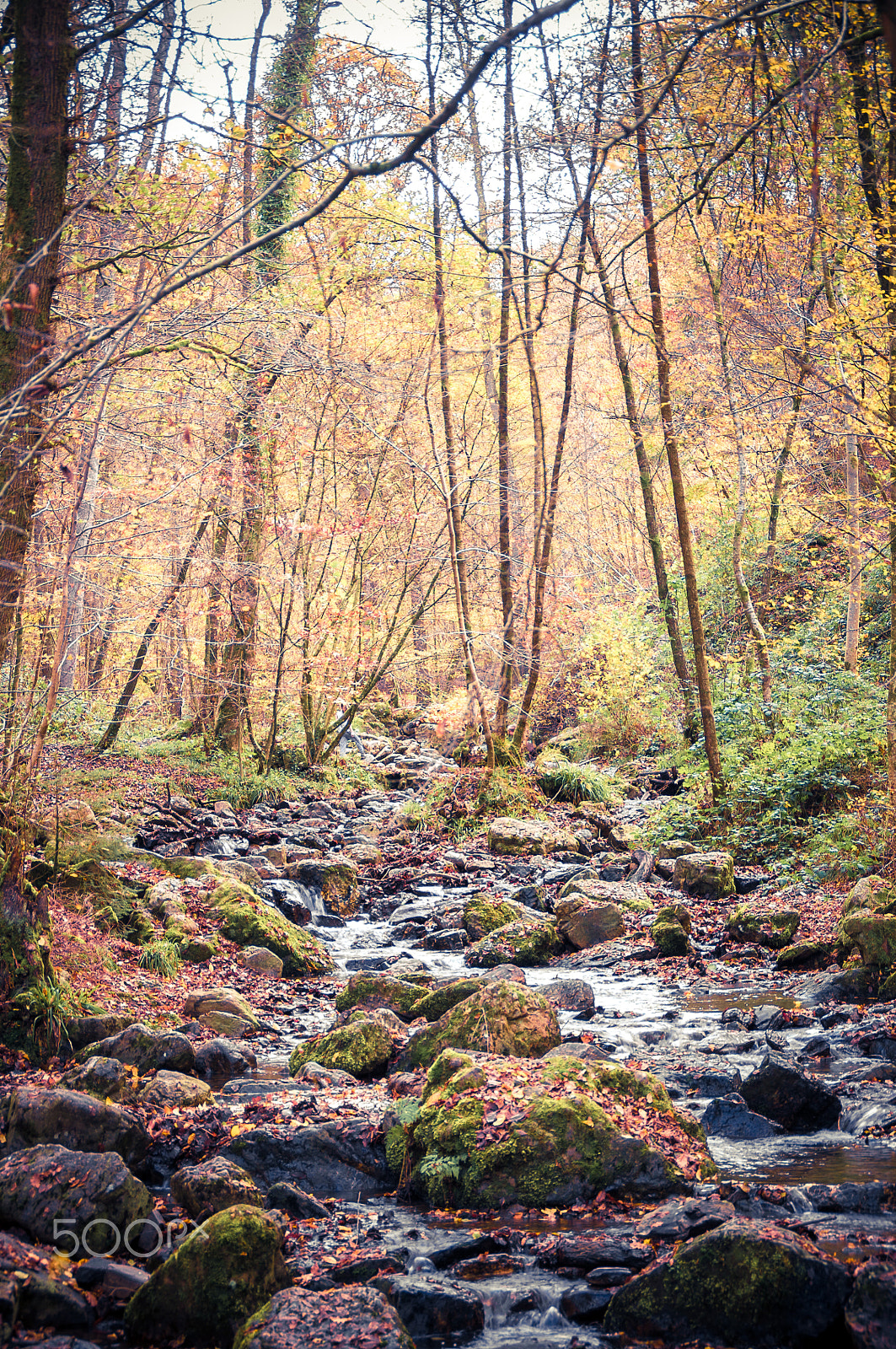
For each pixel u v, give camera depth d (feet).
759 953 38.47
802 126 30.14
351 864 50.72
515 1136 19.45
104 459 37.65
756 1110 22.84
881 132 32.14
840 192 38.58
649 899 46.85
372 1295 14.14
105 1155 17.06
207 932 37.35
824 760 52.49
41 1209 16.19
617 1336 14.53
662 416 57.77
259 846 55.31
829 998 31.96
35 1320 14.28
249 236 44.75
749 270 46.57
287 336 42.04
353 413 58.70
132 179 31.71
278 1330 13.24
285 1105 22.62
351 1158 20.49
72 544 26.04
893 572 37.55
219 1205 17.35
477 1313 14.80
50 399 23.97
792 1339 13.97
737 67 26.27
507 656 68.13
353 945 43.52
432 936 43.27
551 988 33.27
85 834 39.01
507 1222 18.22
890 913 34.86
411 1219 18.51
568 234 23.26
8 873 24.88
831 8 23.04
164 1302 14.62
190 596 57.47
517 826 60.34
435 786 68.54
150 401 36.63
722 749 59.57
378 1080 25.81
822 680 58.90
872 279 37.17
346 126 55.47
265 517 52.49
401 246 56.75
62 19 24.82
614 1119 19.99
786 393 45.50
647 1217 17.44
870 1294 13.78
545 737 103.09
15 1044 23.99
